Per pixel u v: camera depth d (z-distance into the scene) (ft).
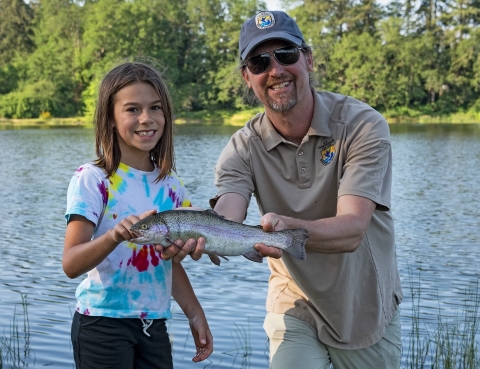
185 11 222.28
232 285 26.00
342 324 11.96
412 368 17.25
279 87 11.51
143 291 10.43
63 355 18.15
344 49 198.49
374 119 11.59
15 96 205.87
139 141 10.46
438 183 64.18
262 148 12.01
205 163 81.46
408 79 201.36
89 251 9.61
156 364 10.64
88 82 208.23
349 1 218.79
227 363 17.81
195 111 206.49
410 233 39.06
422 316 21.86
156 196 10.80
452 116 203.31
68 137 132.98
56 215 45.16
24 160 87.10
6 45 258.57
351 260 11.84
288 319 12.28
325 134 11.59
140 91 10.48
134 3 211.61
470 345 18.22
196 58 216.54
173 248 9.72
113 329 10.26
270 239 10.19
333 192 11.83
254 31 11.57
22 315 21.88
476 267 29.96
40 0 257.55
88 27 211.20
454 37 215.31
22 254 32.81
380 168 11.33
